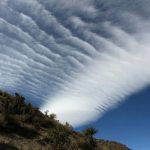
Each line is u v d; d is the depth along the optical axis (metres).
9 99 21.36
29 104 22.61
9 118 18.00
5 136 15.71
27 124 19.34
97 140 27.28
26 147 15.16
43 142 17.06
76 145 19.00
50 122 22.34
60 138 17.28
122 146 28.59
